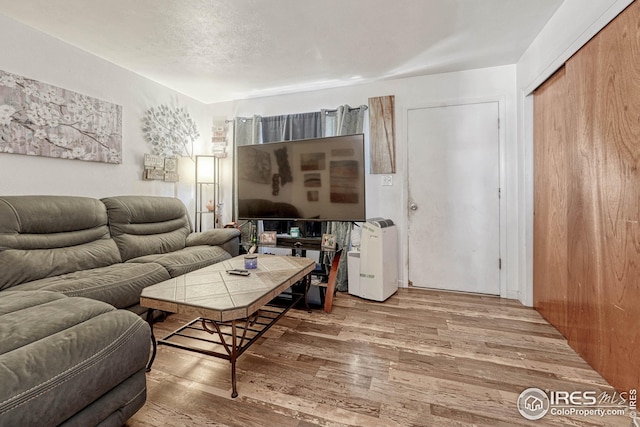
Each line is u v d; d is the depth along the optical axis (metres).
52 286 1.66
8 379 0.82
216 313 1.36
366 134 3.22
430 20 2.08
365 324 2.23
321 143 2.87
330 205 2.85
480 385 1.49
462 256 2.96
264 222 3.42
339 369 1.64
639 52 1.22
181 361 1.73
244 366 1.67
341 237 3.12
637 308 1.28
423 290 3.05
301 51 2.53
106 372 1.04
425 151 3.03
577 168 1.74
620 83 1.35
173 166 3.42
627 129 1.31
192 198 3.77
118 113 2.78
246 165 3.24
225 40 2.36
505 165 2.78
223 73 2.99
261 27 2.17
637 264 1.27
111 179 2.76
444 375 1.58
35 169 2.19
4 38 1.99
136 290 1.95
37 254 1.88
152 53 2.57
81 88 2.47
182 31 2.22
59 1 1.85
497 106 2.80
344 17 2.05
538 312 2.42
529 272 2.54
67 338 1.03
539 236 2.39
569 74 1.81
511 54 2.56
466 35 2.27
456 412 1.30
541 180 2.34
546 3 1.87
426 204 3.05
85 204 2.30
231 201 3.83
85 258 2.11
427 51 2.52
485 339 1.97
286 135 3.41
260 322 2.25
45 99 2.21
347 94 3.27
